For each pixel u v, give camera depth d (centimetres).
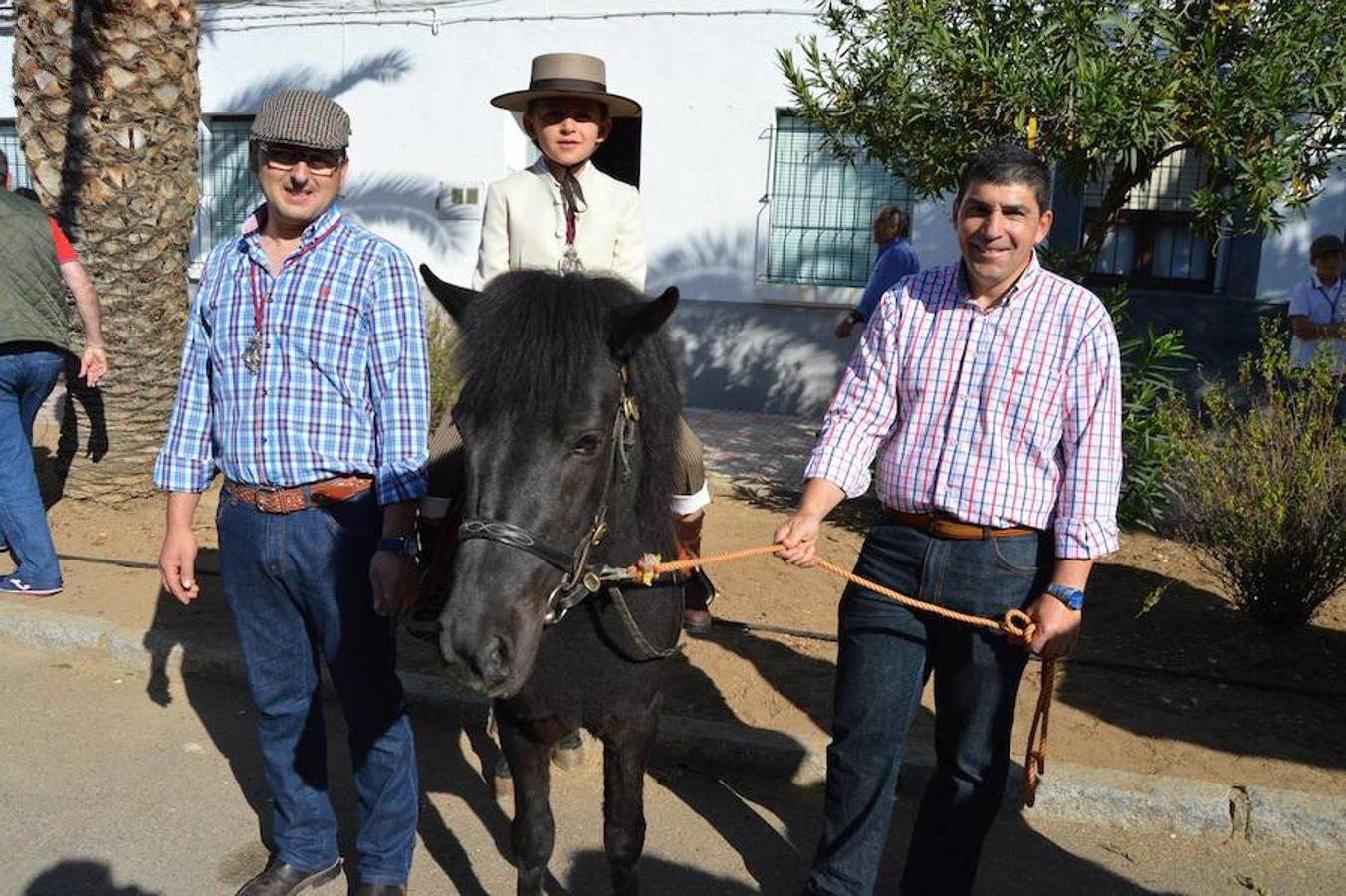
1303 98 537
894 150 634
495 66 1094
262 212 318
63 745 442
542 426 247
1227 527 528
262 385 306
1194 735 445
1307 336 761
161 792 409
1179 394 633
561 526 252
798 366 1065
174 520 324
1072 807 400
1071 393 285
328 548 310
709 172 1057
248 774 427
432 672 495
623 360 269
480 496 249
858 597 317
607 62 1065
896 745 311
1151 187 972
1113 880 367
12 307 543
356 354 309
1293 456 520
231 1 1155
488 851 383
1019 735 443
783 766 430
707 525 709
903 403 306
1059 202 966
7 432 551
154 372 707
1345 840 379
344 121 304
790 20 1010
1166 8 577
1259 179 534
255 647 327
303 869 347
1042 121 562
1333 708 469
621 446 273
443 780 429
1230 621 553
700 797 420
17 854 367
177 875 360
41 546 559
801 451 914
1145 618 557
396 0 1106
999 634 295
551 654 287
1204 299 960
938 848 312
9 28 1242
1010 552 293
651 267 1088
